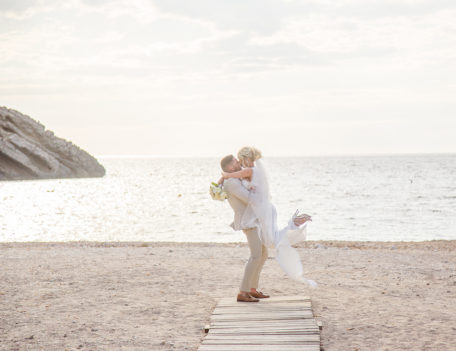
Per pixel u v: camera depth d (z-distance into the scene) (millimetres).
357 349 4781
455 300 6852
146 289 7660
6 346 5031
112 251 12500
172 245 15102
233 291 7473
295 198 48250
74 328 5621
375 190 60719
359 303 6652
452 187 65750
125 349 4887
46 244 15484
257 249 6293
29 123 95125
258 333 5121
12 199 50000
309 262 10508
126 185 81438
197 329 5547
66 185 79250
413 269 9570
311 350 4598
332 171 144000
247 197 6039
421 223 27125
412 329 5410
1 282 8180
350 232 23328
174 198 52906
